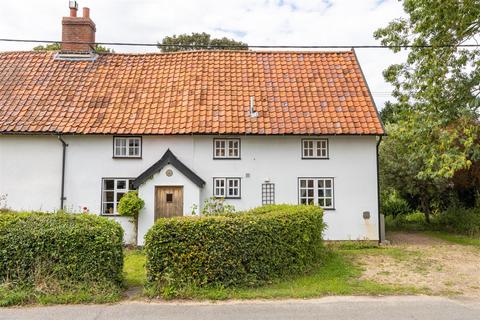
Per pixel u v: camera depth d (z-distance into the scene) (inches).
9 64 740.0
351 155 647.1
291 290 355.9
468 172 780.6
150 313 297.6
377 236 634.2
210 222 358.6
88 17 774.5
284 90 702.5
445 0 531.8
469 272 443.8
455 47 569.3
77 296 325.4
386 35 612.7
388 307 315.3
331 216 638.5
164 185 610.5
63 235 341.1
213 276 350.9
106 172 637.9
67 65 745.0
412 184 786.8
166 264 346.3
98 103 673.0
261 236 372.5
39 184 634.2
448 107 582.9
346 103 673.6
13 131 614.2
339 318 287.4
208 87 705.0
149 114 656.4
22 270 335.9
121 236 363.9
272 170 645.3
